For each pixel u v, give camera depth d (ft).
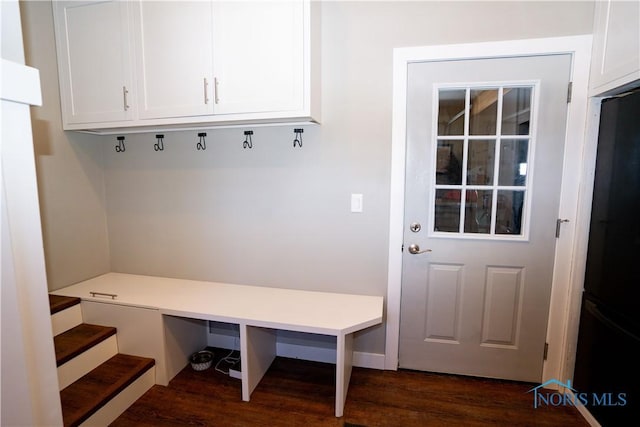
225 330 7.97
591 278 5.65
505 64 5.96
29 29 6.38
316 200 7.00
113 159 8.04
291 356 7.63
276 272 7.41
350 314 6.13
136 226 8.11
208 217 7.64
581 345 5.89
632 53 4.62
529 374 6.58
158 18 6.17
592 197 5.69
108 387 5.76
